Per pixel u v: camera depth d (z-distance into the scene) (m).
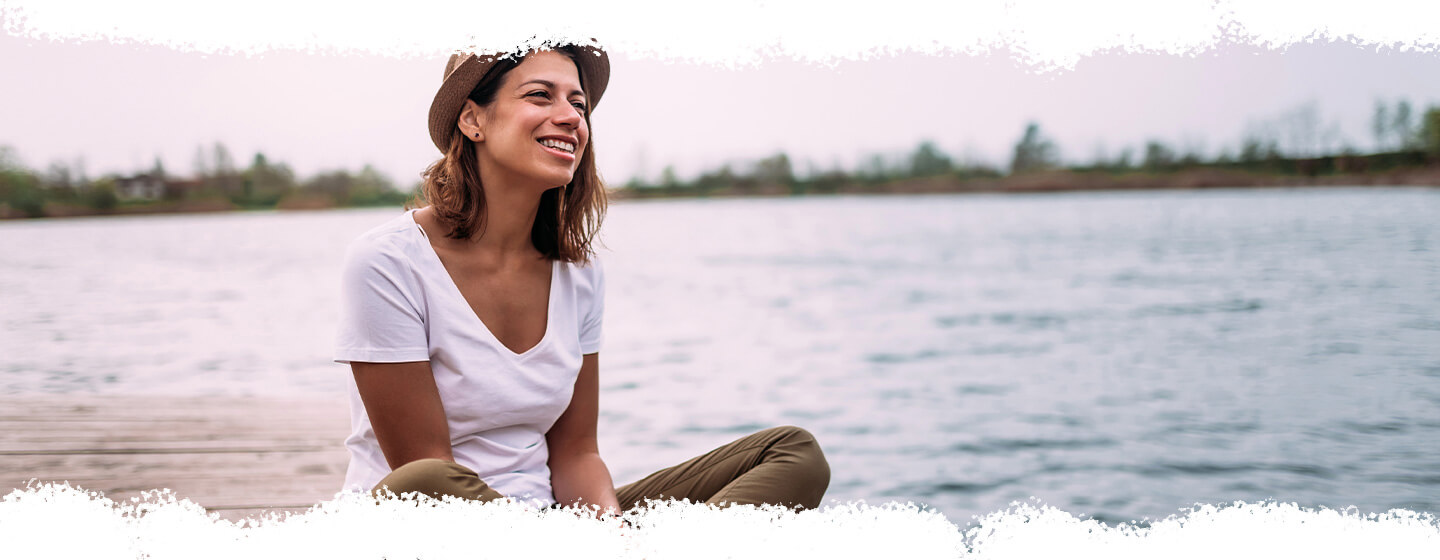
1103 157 59.44
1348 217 28.11
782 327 10.95
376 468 1.58
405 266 1.50
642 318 11.81
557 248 1.67
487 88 1.55
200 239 27.27
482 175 1.58
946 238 27.50
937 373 7.75
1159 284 15.01
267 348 8.09
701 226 35.53
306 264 18.70
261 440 3.23
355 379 1.52
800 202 58.00
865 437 5.37
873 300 13.93
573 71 1.59
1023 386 7.13
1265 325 10.22
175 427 3.43
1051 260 20.03
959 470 4.60
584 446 1.72
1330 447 4.95
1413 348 8.43
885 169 62.62
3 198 40.81
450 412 1.54
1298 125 49.06
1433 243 19.48
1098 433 5.45
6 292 13.31
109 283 14.75
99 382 6.16
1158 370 7.74
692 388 6.95
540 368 1.59
